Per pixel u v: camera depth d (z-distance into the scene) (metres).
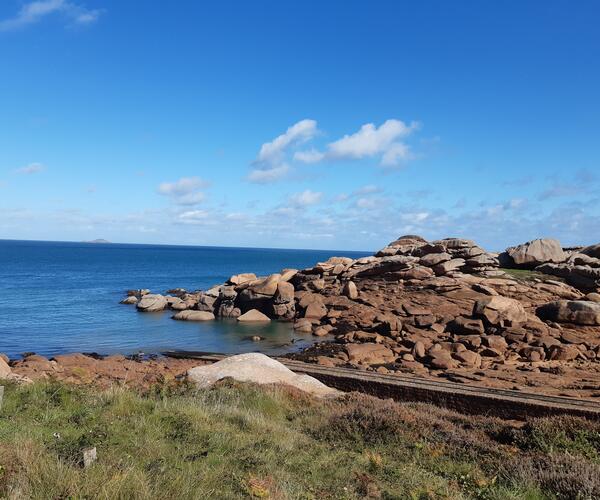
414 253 55.28
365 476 8.95
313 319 48.22
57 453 7.79
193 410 12.17
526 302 43.25
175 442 9.57
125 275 112.75
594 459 10.79
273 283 52.75
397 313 44.19
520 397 19.64
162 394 14.27
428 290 47.59
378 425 12.47
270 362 21.88
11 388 13.08
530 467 9.79
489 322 37.69
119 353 35.78
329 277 55.84
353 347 35.22
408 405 16.59
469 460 10.87
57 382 13.89
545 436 12.31
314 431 12.68
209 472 7.93
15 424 9.39
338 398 16.95
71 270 121.81
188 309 56.78
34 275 103.38
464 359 31.19
